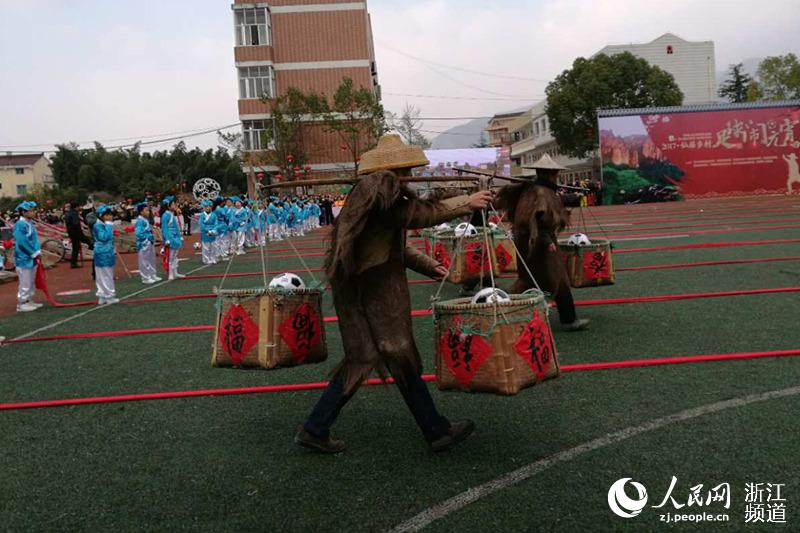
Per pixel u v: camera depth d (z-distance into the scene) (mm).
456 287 9609
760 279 8867
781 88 48094
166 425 4340
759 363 4996
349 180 3650
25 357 6547
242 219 17688
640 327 6375
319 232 27531
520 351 3396
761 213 22109
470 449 3678
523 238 5969
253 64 36312
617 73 38312
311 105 34594
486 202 3361
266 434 4086
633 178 34781
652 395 4395
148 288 11594
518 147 69938
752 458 3365
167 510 3143
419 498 3121
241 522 2990
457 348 3439
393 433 3990
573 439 3732
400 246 3418
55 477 3586
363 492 3215
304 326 3877
